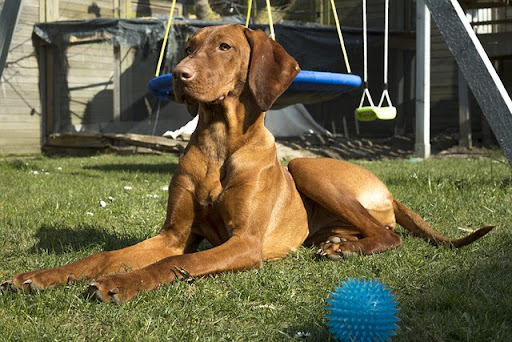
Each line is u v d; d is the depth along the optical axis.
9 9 6.97
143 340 2.04
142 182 6.89
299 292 2.70
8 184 6.59
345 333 1.97
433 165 9.09
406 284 2.75
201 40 3.09
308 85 6.40
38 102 13.92
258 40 3.14
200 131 3.16
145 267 2.60
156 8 13.89
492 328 2.14
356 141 13.99
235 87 3.08
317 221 3.76
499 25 13.76
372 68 14.55
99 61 13.50
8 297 2.42
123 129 13.55
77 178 7.26
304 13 13.76
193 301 2.46
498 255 3.29
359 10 14.20
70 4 13.77
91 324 2.24
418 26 11.70
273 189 3.25
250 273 2.87
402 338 2.08
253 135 3.14
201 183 3.09
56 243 3.60
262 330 2.20
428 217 4.55
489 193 5.37
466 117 12.80
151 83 6.99
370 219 3.57
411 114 14.91
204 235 3.24
